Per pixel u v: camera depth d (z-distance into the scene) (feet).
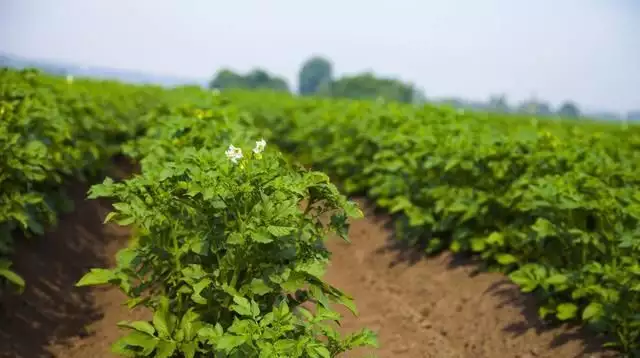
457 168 29.96
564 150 28.19
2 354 21.54
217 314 18.28
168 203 19.21
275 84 332.80
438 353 23.24
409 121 36.70
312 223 18.97
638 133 41.01
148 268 19.49
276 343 15.07
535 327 23.31
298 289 18.97
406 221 33.09
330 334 16.17
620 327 21.25
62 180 33.83
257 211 17.54
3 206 23.85
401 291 28.78
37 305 24.71
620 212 22.98
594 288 21.31
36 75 35.19
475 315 25.12
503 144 28.73
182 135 26.30
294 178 18.42
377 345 16.33
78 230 32.48
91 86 48.75
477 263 28.91
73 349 23.00
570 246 23.89
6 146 24.44
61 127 30.30
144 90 54.39
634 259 21.31
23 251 27.45
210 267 18.85
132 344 17.03
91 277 18.70
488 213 29.01
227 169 17.81
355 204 18.17
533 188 24.45
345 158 41.73
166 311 17.80
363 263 32.58
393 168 33.12
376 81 291.79
